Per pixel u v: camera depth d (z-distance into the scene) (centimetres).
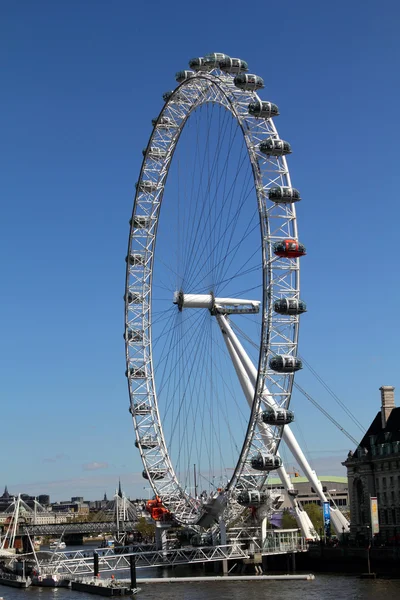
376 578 13275
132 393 18200
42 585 15162
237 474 14725
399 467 16650
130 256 18150
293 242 13975
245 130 14412
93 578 14338
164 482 18012
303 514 16525
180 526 18125
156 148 17588
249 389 16175
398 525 16525
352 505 18175
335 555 14912
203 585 13562
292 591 12100
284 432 16575
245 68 15038
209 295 16138
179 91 16412
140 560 19962
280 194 14000
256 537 15650
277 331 14138
